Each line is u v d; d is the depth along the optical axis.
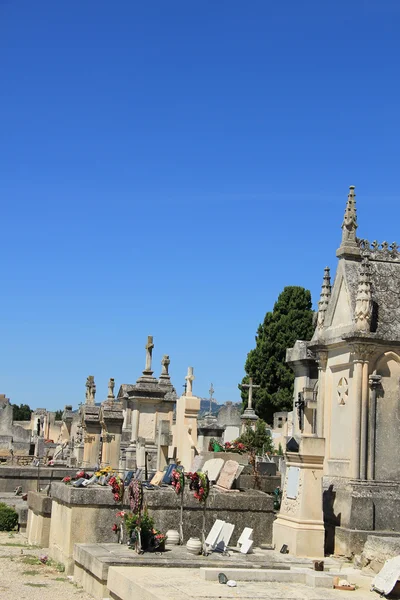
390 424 18.91
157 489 17.25
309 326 59.81
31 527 20.62
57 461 41.16
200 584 12.30
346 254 20.77
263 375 59.31
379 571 14.59
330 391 20.45
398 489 18.53
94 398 42.28
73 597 13.73
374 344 18.91
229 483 17.91
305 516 17.06
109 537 16.30
